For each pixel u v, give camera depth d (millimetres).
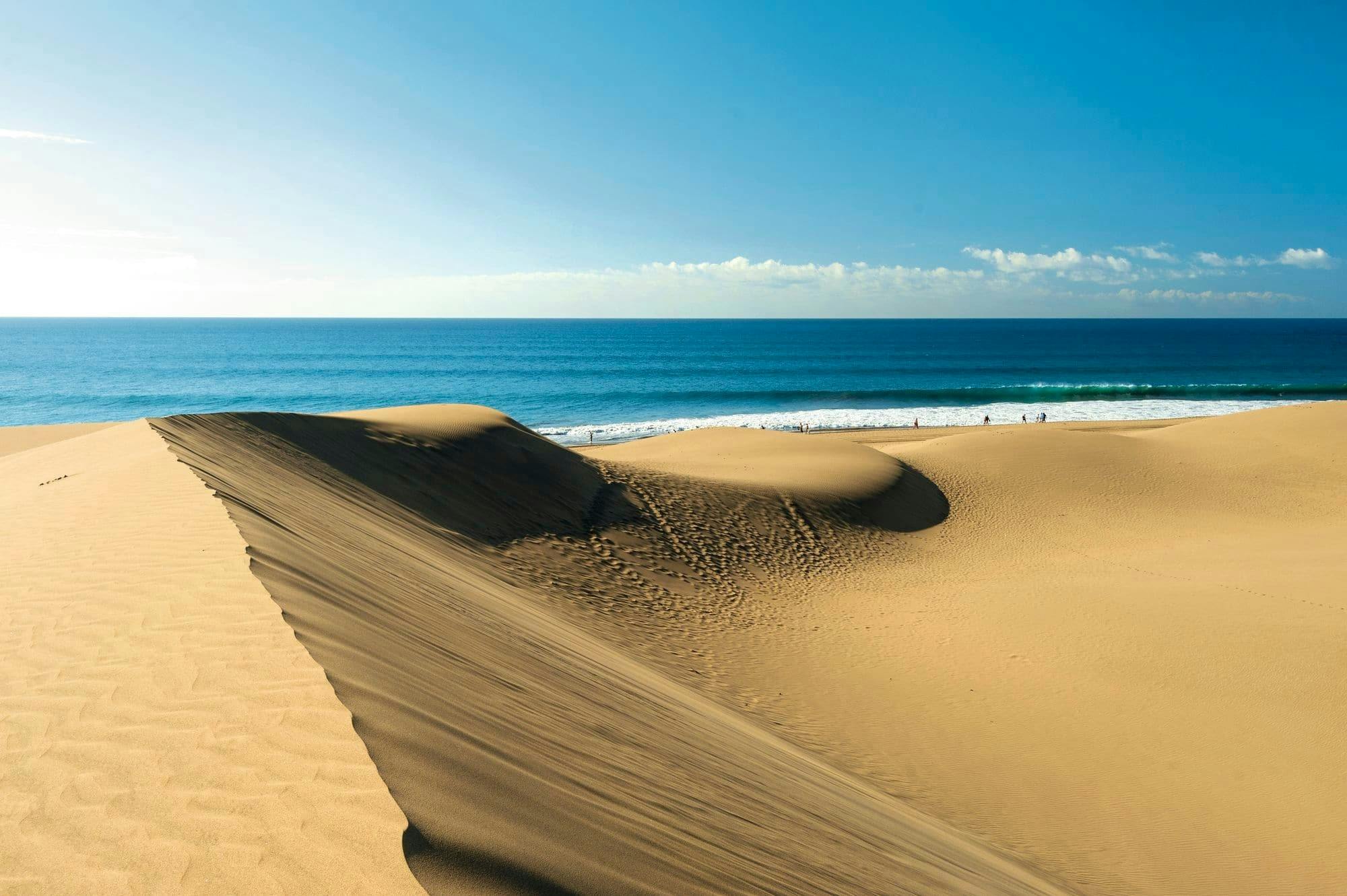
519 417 63438
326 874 2172
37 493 9469
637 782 4242
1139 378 92000
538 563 15055
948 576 19719
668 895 2914
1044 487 28094
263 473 11648
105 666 3711
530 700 5023
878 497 25047
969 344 173000
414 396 79188
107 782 2705
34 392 80750
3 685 3562
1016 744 10461
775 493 23484
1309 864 7969
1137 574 18469
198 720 3119
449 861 2332
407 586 7234
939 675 12867
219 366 115000
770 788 5770
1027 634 14344
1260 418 35375
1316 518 25422
